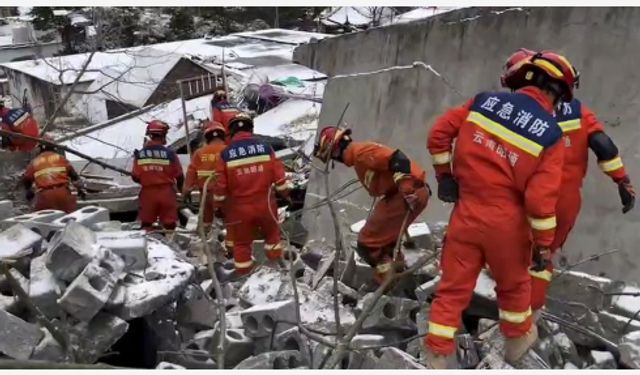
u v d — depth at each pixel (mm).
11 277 4277
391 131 7297
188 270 4734
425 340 3951
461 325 4734
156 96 22828
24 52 35531
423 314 4656
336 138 5082
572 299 4789
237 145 6266
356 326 3717
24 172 9477
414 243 5500
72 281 4277
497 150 3574
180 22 37156
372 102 7535
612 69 5305
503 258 3650
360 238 5293
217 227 8031
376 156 4934
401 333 4844
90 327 4152
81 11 33312
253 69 24109
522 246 3664
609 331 4512
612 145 4109
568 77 3609
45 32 35875
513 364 3965
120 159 13406
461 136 3721
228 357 4574
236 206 6309
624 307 4691
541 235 3533
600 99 5379
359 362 4039
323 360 3818
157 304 4371
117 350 4922
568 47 5590
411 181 4852
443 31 6680
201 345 4781
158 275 4629
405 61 7121
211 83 22422
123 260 4590
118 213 9914
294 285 4133
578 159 4172
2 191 9555
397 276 3746
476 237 3627
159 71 23797
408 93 7105
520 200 3613
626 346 4164
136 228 8570
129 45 32938
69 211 8508
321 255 7023
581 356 4586
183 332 4996
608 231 5324
